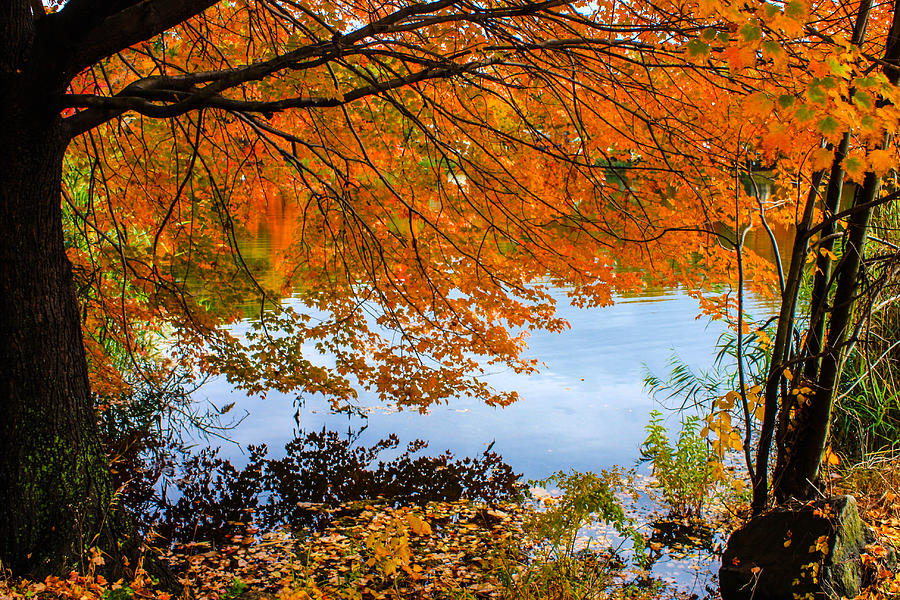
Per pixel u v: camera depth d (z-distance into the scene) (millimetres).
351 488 6746
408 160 5875
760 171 5129
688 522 5777
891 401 6156
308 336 6691
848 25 4293
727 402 4617
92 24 3424
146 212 6391
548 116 5320
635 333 12625
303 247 6543
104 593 3604
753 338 6613
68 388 3955
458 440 7996
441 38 4816
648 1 3844
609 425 8352
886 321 6203
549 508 5223
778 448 4637
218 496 6566
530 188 5543
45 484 3793
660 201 5461
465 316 6191
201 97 3379
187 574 4902
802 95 2732
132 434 7832
